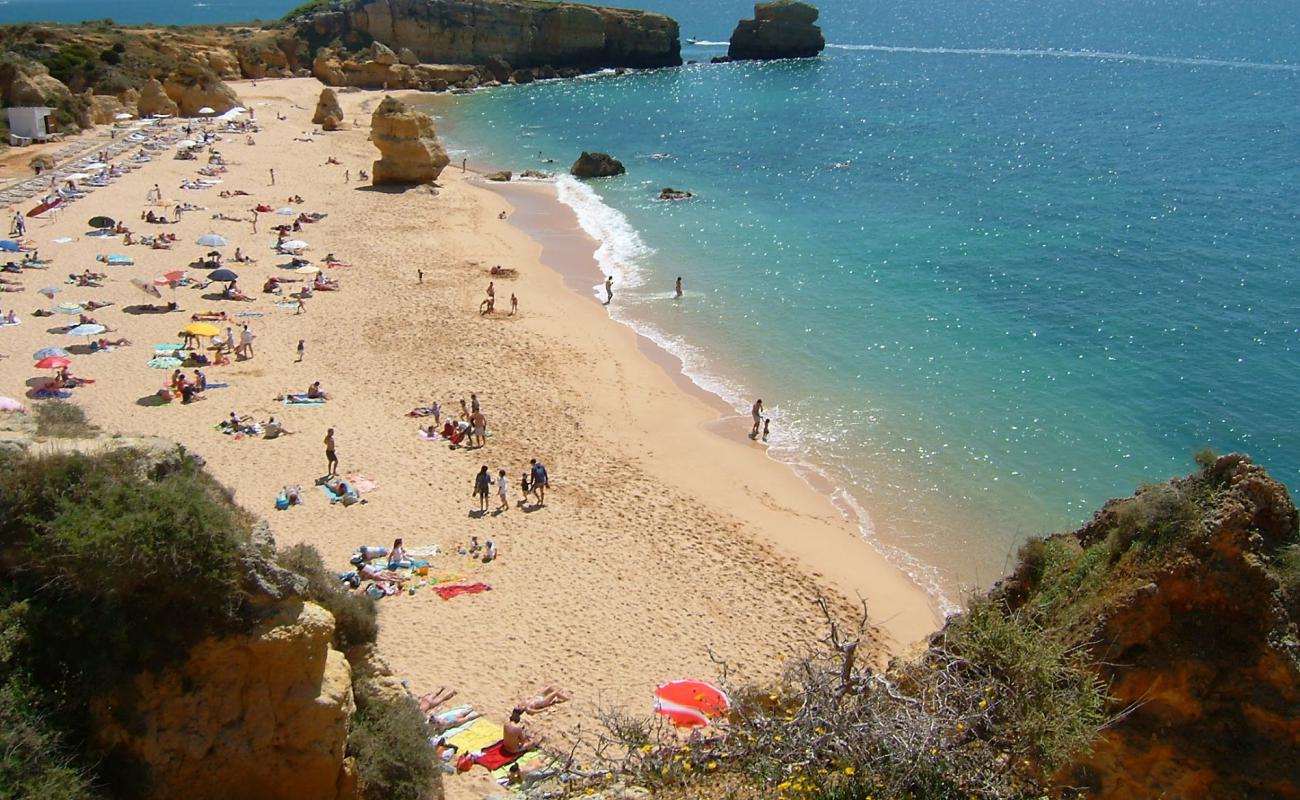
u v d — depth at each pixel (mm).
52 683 11727
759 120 105438
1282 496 10719
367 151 87500
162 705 11906
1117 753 10242
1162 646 10508
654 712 16797
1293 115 96000
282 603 12430
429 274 53625
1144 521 11195
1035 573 12367
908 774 9969
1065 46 162750
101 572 11727
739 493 31641
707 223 65062
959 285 50844
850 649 11430
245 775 12023
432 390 38781
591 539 28594
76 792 10984
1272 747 9898
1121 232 59031
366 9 130625
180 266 52188
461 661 22359
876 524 29891
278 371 39750
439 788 15156
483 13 133250
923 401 37906
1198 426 35000
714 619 24875
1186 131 90562
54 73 95375
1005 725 10336
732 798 10734
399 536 28156
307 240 59344
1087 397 37625
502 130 102438
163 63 104875
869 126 100000
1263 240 56188
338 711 12422
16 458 12758
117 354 40375
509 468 32844
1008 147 87188
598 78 135000
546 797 12992
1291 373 38719
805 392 39125
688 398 38812
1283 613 10203
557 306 49125
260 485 30547
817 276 53125
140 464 13164
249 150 84188
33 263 50875
